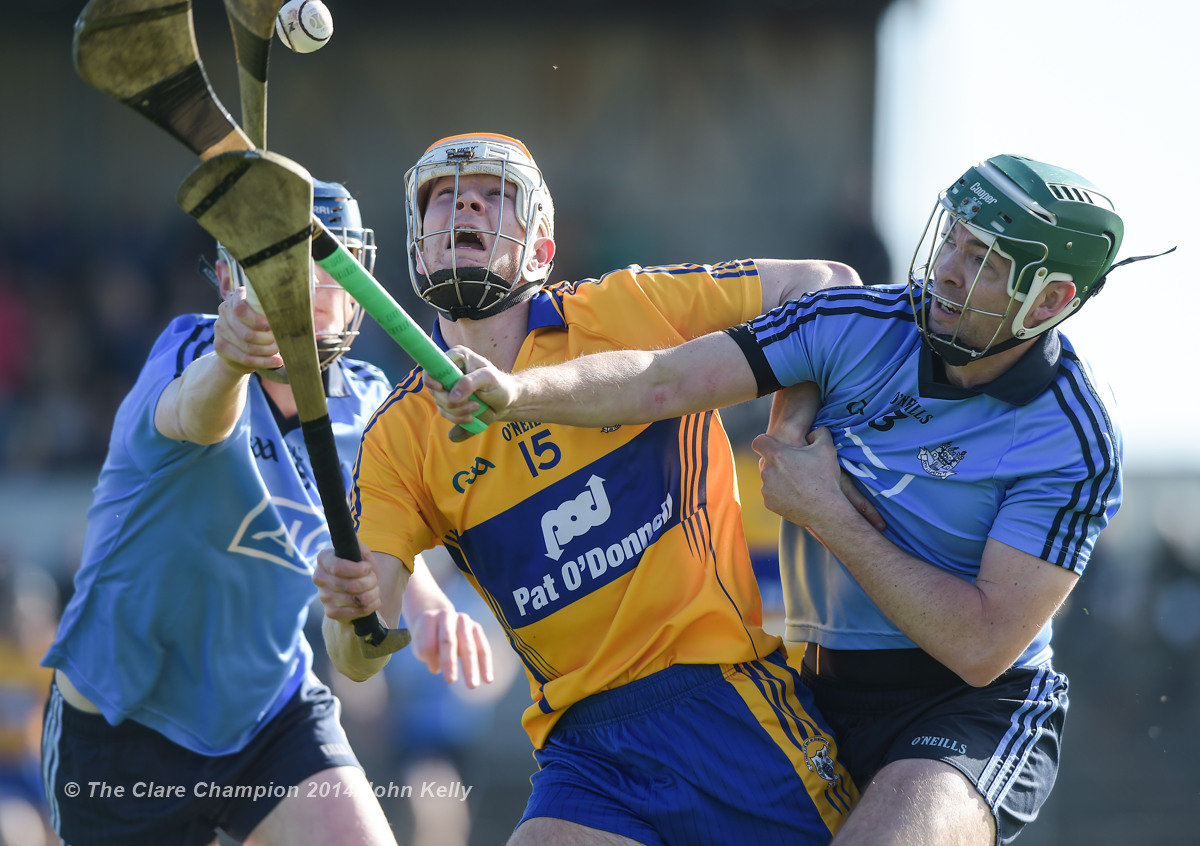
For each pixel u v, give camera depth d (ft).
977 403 36.91
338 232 41.75
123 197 178.40
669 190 173.99
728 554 39.73
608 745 38.40
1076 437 36.04
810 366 38.17
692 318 40.16
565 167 175.52
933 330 35.99
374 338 141.49
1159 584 126.82
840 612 39.11
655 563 38.17
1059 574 35.83
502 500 38.14
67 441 147.84
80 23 25.25
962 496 36.99
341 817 43.57
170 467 40.55
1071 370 37.09
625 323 39.37
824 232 170.81
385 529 38.24
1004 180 34.81
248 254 27.35
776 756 37.78
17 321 157.07
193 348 41.01
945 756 36.06
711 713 38.01
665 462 38.65
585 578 38.06
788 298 40.63
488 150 38.14
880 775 36.35
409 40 176.04
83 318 158.71
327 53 176.55
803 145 172.76
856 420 38.24
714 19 171.42
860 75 171.63
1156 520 129.39
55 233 169.68
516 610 38.83
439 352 30.78
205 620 43.21
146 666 43.68
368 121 177.47
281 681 44.96
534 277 39.78
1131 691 122.21
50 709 46.73
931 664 38.27
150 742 45.01
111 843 45.78
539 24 173.88
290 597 43.93
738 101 173.17
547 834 37.06
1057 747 39.14
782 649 40.42
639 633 38.27
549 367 34.83
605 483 38.04
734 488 41.04
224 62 175.42
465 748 90.43
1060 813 108.68
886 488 37.52
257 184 26.50
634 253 170.60
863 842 34.19
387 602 37.45
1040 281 34.37
